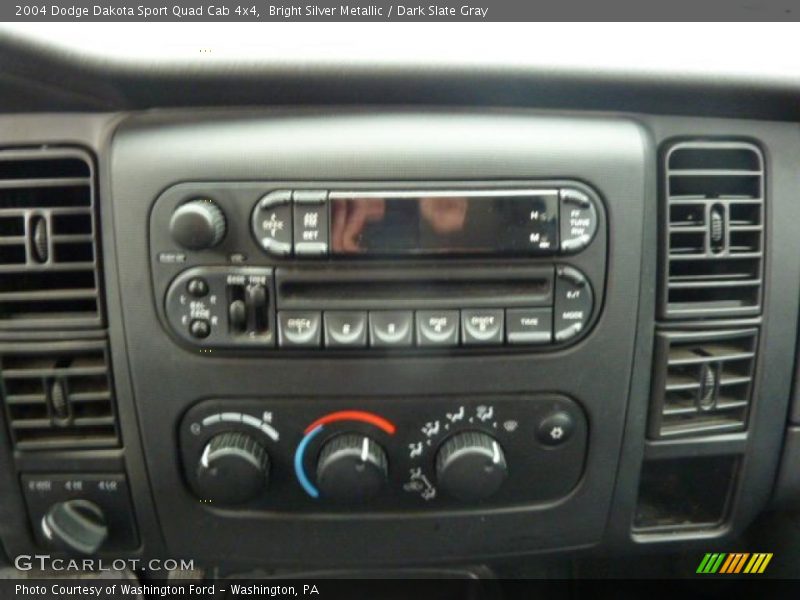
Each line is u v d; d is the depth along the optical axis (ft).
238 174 2.17
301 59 2.10
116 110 2.23
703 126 2.37
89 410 2.46
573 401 2.43
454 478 2.38
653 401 2.51
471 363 2.34
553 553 2.76
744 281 2.46
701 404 2.55
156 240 2.22
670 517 2.86
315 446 2.44
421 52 2.11
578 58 2.15
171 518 2.59
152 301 2.27
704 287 2.44
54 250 2.23
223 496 2.41
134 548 2.67
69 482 2.53
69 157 2.24
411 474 2.49
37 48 1.96
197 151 2.17
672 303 2.46
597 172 2.25
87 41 2.01
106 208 2.23
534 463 2.52
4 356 2.36
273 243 2.18
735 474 2.72
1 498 2.55
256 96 2.18
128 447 2.47
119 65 2.04
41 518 2.59
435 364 2.34
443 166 2.19
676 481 2.95
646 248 2.33
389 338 2.26
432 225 2.20
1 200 2.24
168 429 2.41
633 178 2.28
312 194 2.17
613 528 2.69
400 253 2.21
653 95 2.25
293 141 2.17
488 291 2.28
